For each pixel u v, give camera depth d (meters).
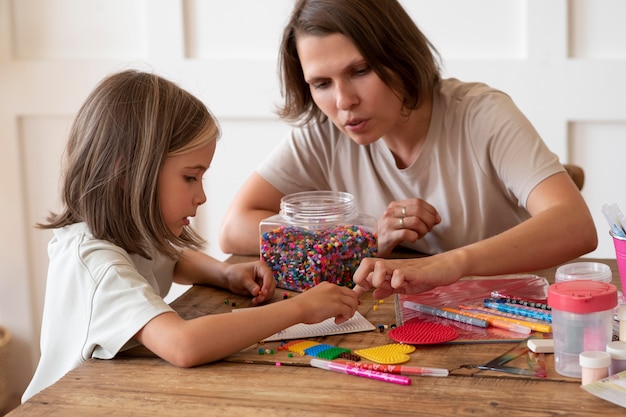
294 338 1.15
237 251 1.65
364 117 1.39
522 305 1.21
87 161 1.26
